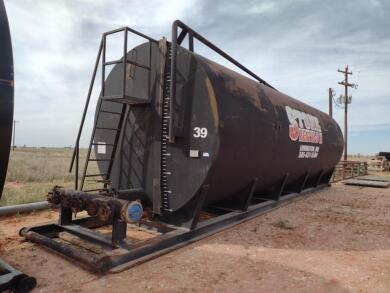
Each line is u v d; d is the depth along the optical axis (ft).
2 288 11.24
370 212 28.86
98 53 20.11
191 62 18.42
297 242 19.07
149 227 19.67
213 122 17.51
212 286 12.91
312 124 32.37
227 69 22.75
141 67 18.83
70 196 16.99
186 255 16.22
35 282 12.07
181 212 18.89
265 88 26.91
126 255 14.56
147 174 19.65
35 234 16.90
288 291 12.67
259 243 18.58
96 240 16.06
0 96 10.42
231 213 22.79
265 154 22.98
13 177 49.60
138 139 20.15
